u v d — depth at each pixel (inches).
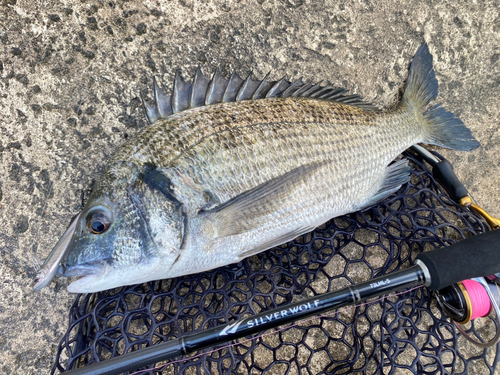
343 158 14.5
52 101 15.4
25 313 14.6
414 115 16.3
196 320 14.6
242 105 14.0
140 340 12.9
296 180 13.7
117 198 12.4
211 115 13.5
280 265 14.7
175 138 13.0
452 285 13.7
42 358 14.5
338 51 16.7
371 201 15.3
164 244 12.5
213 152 13.1
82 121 15.5
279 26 16.4
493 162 18.0
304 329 14.3
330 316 14.5
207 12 16.1
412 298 14.5
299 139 13.9
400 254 15.5
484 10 17.4
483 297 13.4
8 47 15.3
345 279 15.5
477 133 17.9
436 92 16.8
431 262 12.7
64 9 15.4
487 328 15.8
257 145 13.4
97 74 15.6
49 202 15.1
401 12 16.9
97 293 14.1
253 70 16.3
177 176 12.7
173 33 15.9
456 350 14.0
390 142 15.5
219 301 14.4
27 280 14.8
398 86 17.1
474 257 12.6
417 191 15.7
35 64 15.3
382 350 13.8
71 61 15.5
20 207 15.0
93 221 12.3
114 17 15.7
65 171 15.3
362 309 15.1
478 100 17.8
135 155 12.9
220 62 16.2
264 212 13.5
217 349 13.1
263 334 13.9
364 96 17.0
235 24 16.2
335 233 15.0
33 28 15.3
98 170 15.4
